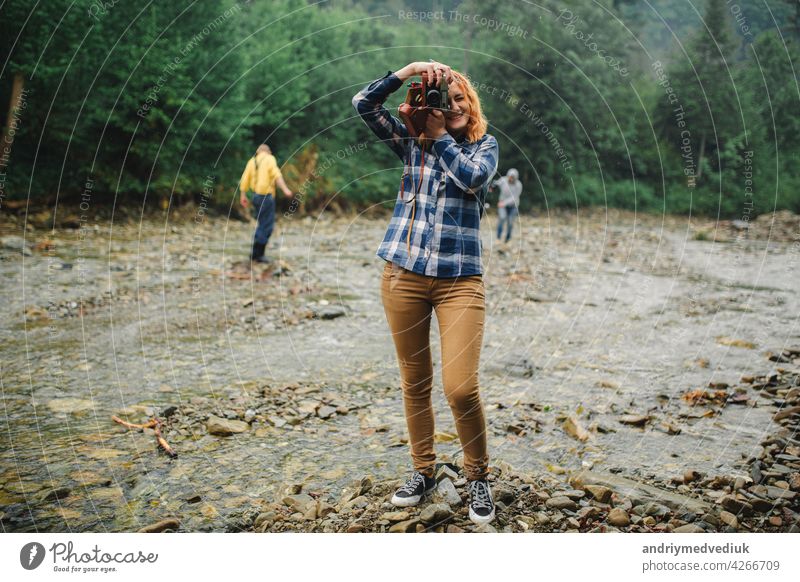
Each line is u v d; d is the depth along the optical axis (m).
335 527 2.50
